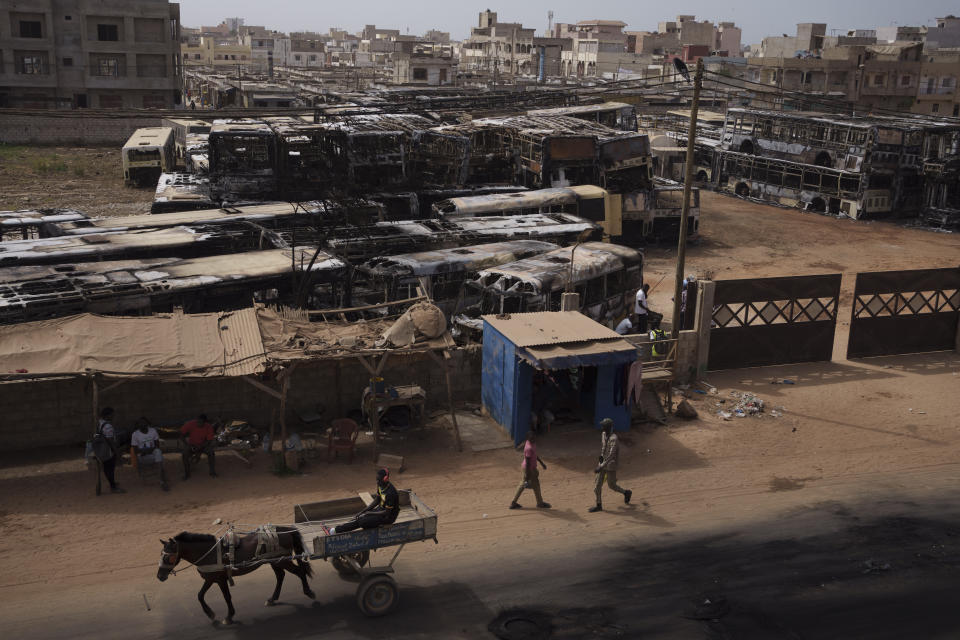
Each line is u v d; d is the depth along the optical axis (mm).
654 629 11164
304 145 34688
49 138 66500
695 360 21672
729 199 55406
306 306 22609
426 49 112375
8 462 15844
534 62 135000
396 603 11383
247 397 17688
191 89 110812
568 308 20328
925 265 37094
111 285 20109
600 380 17969
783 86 73188
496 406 18250
